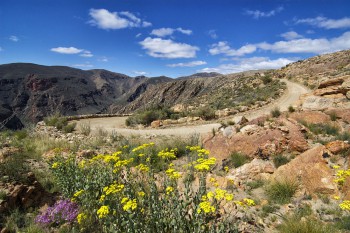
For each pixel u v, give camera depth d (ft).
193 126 84.28
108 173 23.17
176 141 50.90
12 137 60.29
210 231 16.37
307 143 37.91
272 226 21.99
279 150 37.47
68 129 78.69
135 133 76.89
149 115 97.66
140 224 16.26
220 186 29.60
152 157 38.52
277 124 43.16
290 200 26.53
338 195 25.85
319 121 48.24
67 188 24.58
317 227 20.17
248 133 41.70
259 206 25.57
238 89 249.75
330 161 30.83
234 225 17.81
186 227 17.16
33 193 25.05
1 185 23.88
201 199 17.65
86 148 50.31
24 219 22.03
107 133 73.15
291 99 134.72
